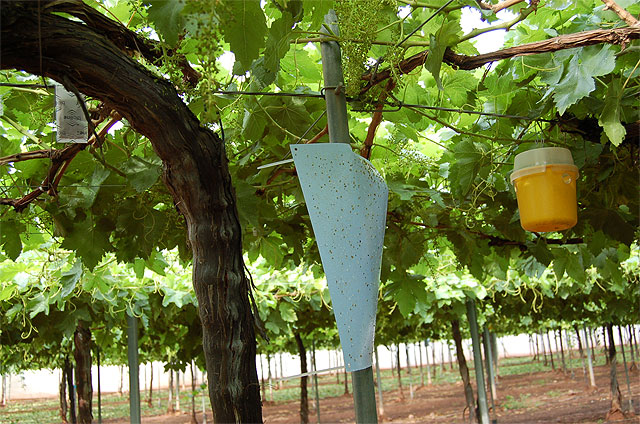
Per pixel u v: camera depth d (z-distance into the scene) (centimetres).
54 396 3609
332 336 1711
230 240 212
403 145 369
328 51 262
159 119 199
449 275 846
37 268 564
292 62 312
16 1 172
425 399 1981
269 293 747
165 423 1845
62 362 1396
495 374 2331
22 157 287
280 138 322
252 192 310
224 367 208
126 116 199
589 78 265
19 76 310
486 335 1271
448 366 3659
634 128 306
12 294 610
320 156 220
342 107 260
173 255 655
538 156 273
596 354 3347
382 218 230
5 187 323
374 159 396
